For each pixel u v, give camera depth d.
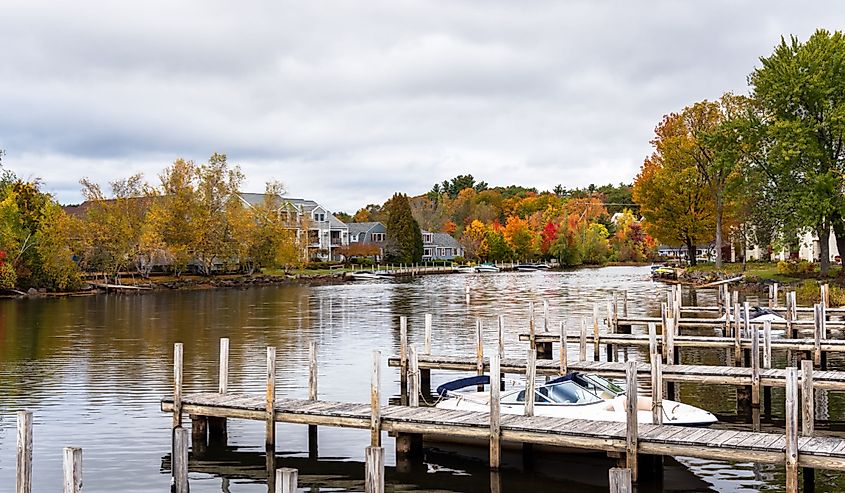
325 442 18.02
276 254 96.75
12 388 24.19
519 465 16.25
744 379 20.84
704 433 14.48
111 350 32.47
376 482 10.27
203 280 85.25
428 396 23.31
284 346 33.69
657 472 15.08
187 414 18.64
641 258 149.88
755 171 57.31
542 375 25.06
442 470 15.98
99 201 78.50
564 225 140.00
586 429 14.91
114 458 16.66
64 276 71.62
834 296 45.22
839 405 21.06
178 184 88.69
